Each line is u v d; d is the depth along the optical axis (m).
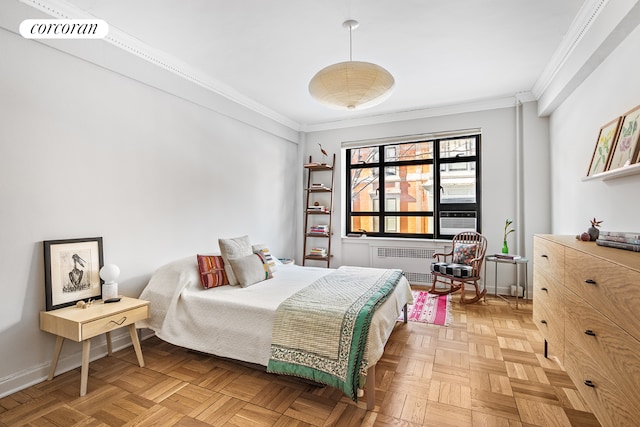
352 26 2.54
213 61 3.18
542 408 1.87
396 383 2.17
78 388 2.12
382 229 5.31
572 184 3.19
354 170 5.55
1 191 2.03
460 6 2.29
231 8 2.31
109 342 2.60
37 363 2.20
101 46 2.55
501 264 4.30
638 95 2.00
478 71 3.39
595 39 2.31
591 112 2.72
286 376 2.29
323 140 5.46
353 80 2.25
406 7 2.30
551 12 2.36
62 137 2.33
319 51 2.97
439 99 4.27
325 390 2.10
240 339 2.31
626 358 1.19
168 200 3.18
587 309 1.55
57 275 2.27
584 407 1.88
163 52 2.98
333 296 2.43
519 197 4.16
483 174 4.39
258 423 1.77
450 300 4.06
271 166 4.83
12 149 2.08
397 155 5.21
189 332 2.53
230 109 3.96
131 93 2.82
